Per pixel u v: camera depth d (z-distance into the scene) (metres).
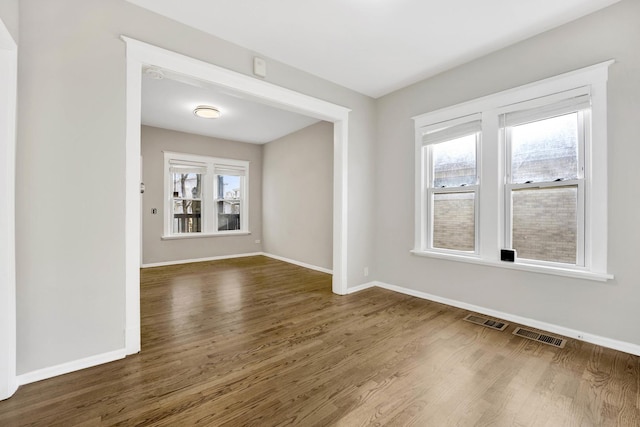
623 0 2.08
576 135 2.36
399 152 3.70
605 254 2.18
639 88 2.03
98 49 1.95
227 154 6.27
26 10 1.72
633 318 2.07
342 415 1.47
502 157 2.79
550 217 2.51
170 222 5.65
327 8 2.18
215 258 6.10
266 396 1.63
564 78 2.36
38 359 1.76
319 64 3.04
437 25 2.39
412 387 1.71
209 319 2.79
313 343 2.29
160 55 2.21
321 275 4.69
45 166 1.78
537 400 1.59
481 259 2.90
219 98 3.87
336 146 3.64
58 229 1.82
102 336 1.98
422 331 2.51
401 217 3.69
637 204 2.05
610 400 1.58
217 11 2.21
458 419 1.45
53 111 1.80
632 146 2.06
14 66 1.62
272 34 2.51
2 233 1.58
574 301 2.34
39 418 1.44
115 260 2.03
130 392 1.65
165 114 4.56
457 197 3.18
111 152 2.00
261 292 3.70
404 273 3.67
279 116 4.66
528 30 2.46
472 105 2.95
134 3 2.10
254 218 6.70
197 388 1.70
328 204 4.93
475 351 2.15
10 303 1.61
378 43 2.65
